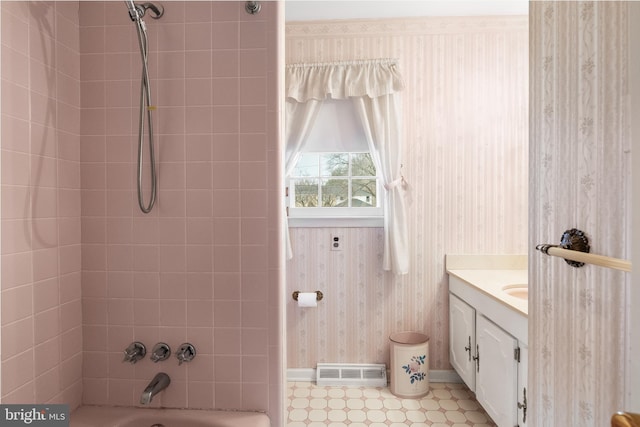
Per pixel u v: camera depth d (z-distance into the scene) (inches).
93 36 52.3
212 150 51.8
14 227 42.1
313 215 103.5
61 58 48.9
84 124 52.6
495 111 97.2
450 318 96.2
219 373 52.2
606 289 34.0
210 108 51.6
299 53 98.9
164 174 52.1
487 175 97.6
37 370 45.3
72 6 51.0
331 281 100.2
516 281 83.0
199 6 51.4
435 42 97.3
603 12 33.8
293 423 79.2
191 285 52.2
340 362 100.1
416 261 98.7
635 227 20.1
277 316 51.8
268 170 51.5
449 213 98.0
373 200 104.0
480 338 78.0
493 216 97.7
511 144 97.3
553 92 41.9
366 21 97.6
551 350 42.6
